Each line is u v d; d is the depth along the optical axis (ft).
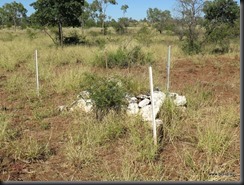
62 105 21.04
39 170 13.15
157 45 53.36
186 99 20.13
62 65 37.29
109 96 17.88
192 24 53.01
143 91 21.83
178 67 37.22
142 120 17.11
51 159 14.01
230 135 15.11
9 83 26.20
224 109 18.71
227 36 51.80
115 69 34.58
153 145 14.25
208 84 27.09
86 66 34.68
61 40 59.67
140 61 38.40
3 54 40.60
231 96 23.24
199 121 17.43
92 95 17.99
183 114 18.16
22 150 14.39
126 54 37.96
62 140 15.84
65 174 12.83
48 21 59.82
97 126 16.43
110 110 17.76
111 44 48.19
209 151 13.78
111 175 12.41
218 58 44.14
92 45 58.70
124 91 18.75
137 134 15.48
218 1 50.72
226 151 14.10
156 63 39.40
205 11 52.37
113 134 15.90
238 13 51.42
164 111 17.56
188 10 52.90
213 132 14.84
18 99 22.75
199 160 13.57
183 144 15.08
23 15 207.10
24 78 28.17
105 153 14.42
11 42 57.88
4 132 15.71
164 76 31.19
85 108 19.21
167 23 106.63
